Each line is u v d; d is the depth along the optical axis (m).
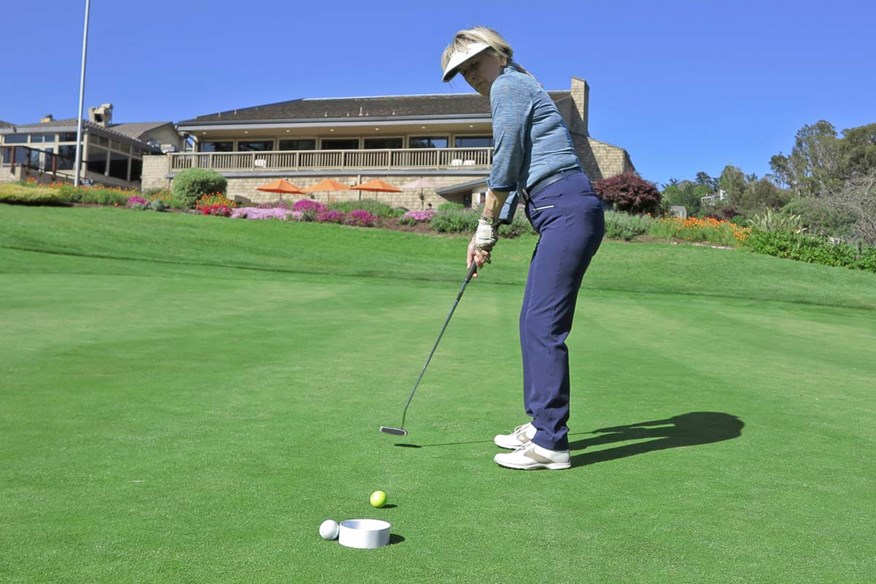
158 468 2.66
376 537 2.00
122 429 3.19
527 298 3.04
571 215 3.02
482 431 3.40
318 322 7.46
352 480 2.60
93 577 1.77
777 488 2.62
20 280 10.11
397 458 2.90
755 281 16.55
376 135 32.97
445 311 9.02
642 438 3.38
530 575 1.86
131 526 2.10
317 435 3.20
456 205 24.12
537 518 2.28
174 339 5.93
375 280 14.30
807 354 6.66
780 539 2.14
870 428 3.64
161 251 16.19
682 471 2.83
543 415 2.87
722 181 68.38
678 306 11.38
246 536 2.05
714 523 2.26
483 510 2.34
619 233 21.28
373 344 6.10
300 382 4.39
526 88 3.07
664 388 4.64
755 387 4.77
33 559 1.86
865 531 2.21
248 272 14.23
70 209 21.09
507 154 3.04
